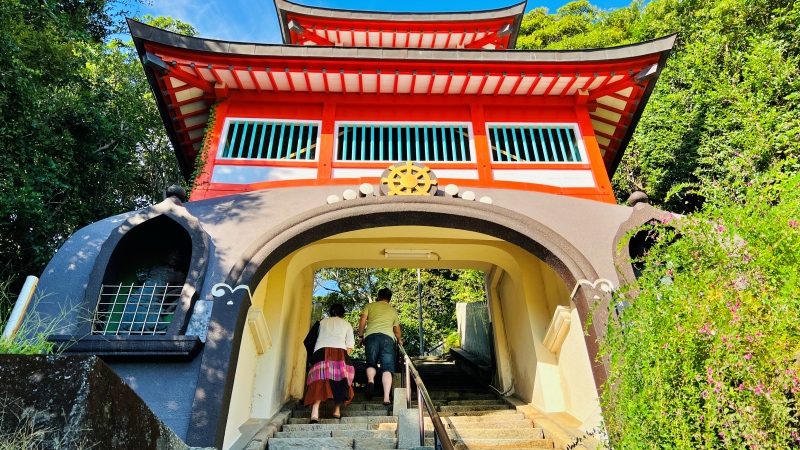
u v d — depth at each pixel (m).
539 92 7.32
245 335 5.45
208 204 5.86
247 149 6.86
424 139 7.06
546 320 6.95
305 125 7.09
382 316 6.80
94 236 5.45
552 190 6.59
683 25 12.87
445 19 10.61
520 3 10.54
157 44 6.24
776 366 2.44
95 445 1.62
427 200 5.90
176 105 7.12
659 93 11.67
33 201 7.09
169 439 2.26
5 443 1.56
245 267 5.17
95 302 4.77
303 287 8.40
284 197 5.96
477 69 6.83
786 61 8.50
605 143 8.61
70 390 1.66
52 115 8.71
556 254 5.56
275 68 6.66
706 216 3.23
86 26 11.70
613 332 3.76
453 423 5.85
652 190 11.02
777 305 2.48
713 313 2.68
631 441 3.01
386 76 6.87
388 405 6.27
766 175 3.27
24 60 7.83
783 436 2.32
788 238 2.65
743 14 10.23
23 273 7.54
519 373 7.50
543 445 5.04
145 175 13.38
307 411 6.59
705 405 2.61
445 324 18.55
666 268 3.42
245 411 5.54
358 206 5.79
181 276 5.53
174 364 4.57
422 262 8.40
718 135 9.53
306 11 10.38
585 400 5.55
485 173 6.66
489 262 8.28
